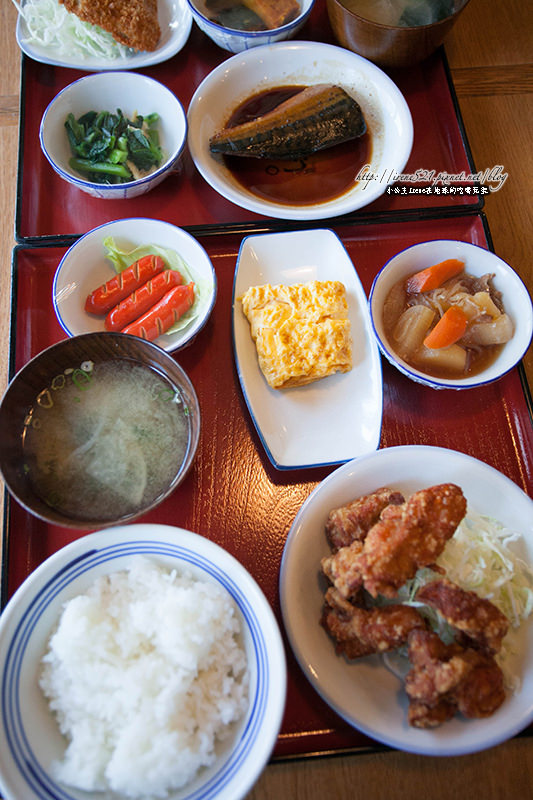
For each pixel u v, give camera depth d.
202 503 0.42
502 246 0.51
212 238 0.49
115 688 0.33
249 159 0.52
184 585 0.35
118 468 0.39
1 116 0.55
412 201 0.50
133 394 0.41
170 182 0.51
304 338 0.44
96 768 0.31
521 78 0.57
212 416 0.44
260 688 0.32
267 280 0.47
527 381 0.46
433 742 0.34
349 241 0.50
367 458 0.39
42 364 0.39
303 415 0.44
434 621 0.37
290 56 0.52
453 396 0.45
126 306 0.45
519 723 0.34
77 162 0.50
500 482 0.39
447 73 0.54
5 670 0.32
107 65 0.53
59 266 0.45
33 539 0.41
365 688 0.36
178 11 0.55
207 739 0.32
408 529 0.34
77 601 0.34
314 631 0.37
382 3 0.53
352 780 0.37
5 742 0.31
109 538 0.34
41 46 0.54
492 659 0.35
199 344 0.46
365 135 0.52
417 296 0.45
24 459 0.39
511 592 0.37
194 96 0.51
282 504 0.42
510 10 0.59
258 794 0.37
